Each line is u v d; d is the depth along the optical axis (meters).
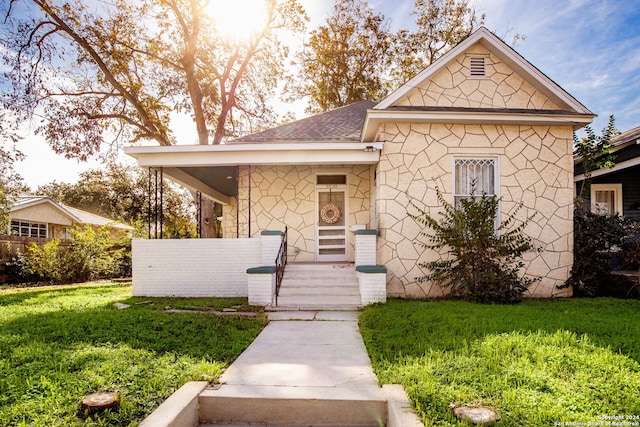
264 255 8.54
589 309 6.60
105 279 16.06
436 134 8.61
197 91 17.38
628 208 12.05
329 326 5.94
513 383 3.31
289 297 7.77
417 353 4.22
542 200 8.60
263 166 10.66
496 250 7.91
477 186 8.68
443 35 22.89
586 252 8.56
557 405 2.88
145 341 4.80
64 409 2.91
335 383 3.54
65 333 5.12
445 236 7.96
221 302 7.91
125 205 32.09
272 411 3.21
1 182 14.90
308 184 10.66
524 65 8.71
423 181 8.54
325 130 11.00
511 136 8.66
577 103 8.54
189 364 3.96
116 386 3.35
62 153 16.44
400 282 8.41
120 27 16.25
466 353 4.09
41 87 15.45
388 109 8.33
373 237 8.31
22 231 20.00
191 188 12.67
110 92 17.91
